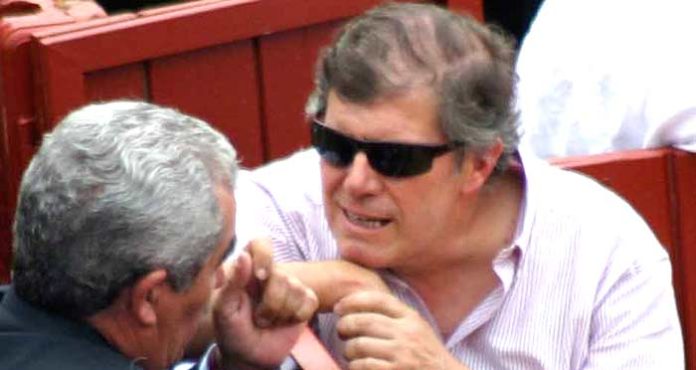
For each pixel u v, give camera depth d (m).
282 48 16.11
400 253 11.84
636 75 15.52
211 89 15.87
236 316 11.84
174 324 10.53
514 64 11.80
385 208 11.56
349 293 12.00
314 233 12.50
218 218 10.37
